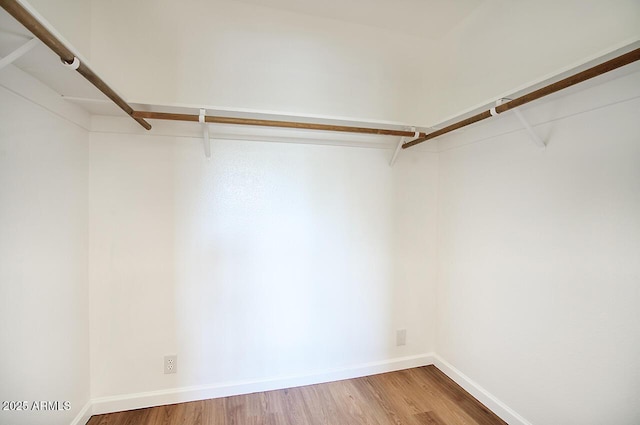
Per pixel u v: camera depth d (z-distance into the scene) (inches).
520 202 63.5
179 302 70.8
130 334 68.0
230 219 73.5
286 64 71.6
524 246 62.5
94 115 64.2
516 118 63.9
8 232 41.8
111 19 61.4
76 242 59.5
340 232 82.4
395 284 88.0
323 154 80.1
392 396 75.6
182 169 70.1
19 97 43.1
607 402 47.9
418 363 90.9
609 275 47.8
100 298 65.9
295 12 68.4
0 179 40.3
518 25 58.9
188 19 64.3
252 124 63.7
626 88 45.4
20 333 44.4
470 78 71.1
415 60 80.4
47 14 45.6
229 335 74.3
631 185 45.2
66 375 56.3
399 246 88.0
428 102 83.7
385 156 85.7
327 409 70.2
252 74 69.9
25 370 45.4
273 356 77.9
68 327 57.0
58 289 53.7
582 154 51.6
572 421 53.0
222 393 73.9
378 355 87.1
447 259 86.4
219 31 66.2
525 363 62.1
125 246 67.2
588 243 50.8
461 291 80.8
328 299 82.0
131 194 67.2
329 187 81.0
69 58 36.4
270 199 76.2
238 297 74.6
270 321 77.3
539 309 59.1
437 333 90.8
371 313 86.0
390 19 70.7
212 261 72.6
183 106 59.8
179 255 70.5
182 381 71.8
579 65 43.7
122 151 66.4
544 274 58.2
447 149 86.4
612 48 39.4
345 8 66.9
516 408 64.1
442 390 78.5
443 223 88.2
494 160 70.2
